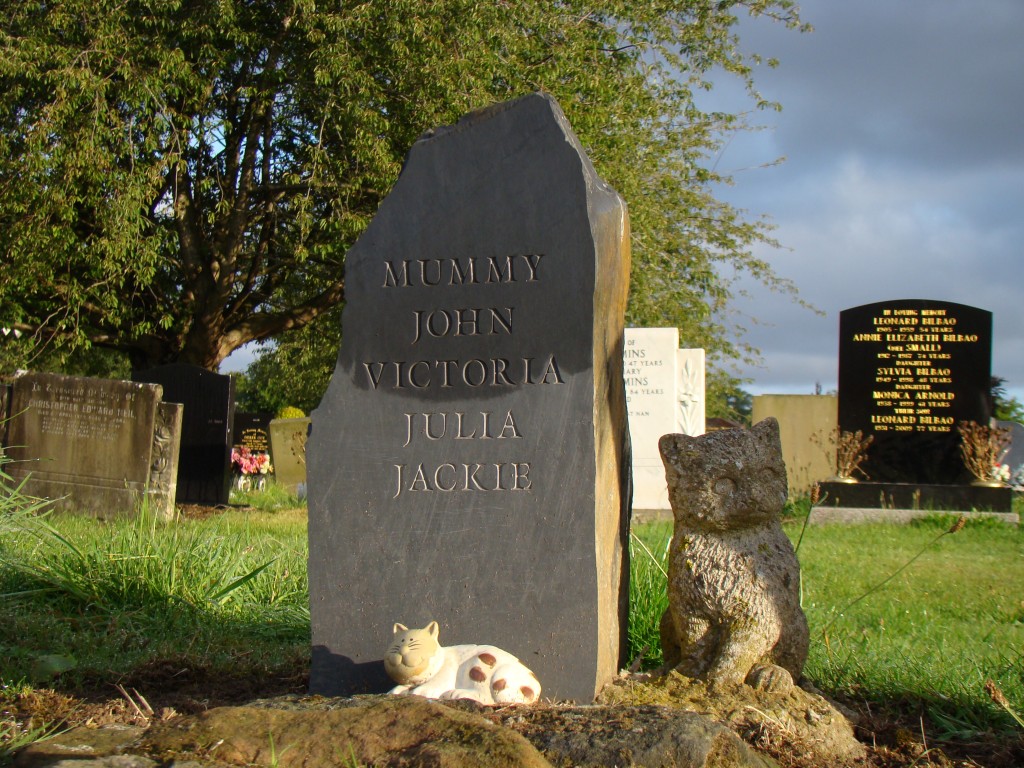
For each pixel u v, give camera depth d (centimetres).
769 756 361
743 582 425
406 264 475
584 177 459
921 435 1359
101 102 1492
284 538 1016
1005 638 643
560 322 457
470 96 1591
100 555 690
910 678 505
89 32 1531
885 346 1375
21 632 566
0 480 913
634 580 602
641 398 1374
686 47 1986
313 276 1983
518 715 346
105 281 1627
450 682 395
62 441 1243
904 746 398
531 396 458
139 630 598
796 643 428
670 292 2181
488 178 469
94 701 465
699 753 315
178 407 1213
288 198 1903
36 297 1845
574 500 450
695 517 436
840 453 1362
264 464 1867
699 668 426
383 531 467
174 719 345
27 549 727
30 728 398
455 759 294
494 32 1631
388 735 315
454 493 462
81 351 2139
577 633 443
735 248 2388
